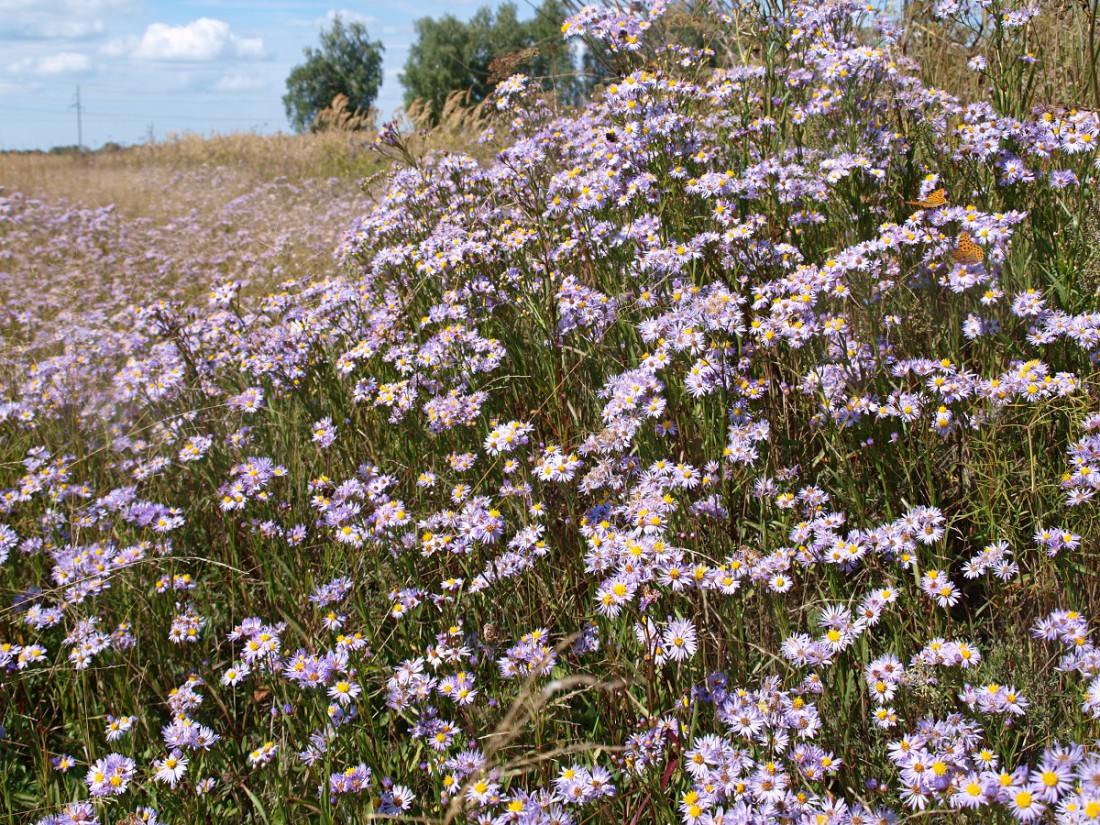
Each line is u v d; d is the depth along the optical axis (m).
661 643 2.31
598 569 2.44
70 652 2.98
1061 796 1.65
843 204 3.78
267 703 2.94
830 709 2.20
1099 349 2.91
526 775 2.29
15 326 6.73
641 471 2.88
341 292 4.85
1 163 20.80
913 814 1.83
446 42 58.28
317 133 17.39
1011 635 2.32
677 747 2.10
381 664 2.81
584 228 4.15
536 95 5.17
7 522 3.80
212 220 10.61
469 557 2.90
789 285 3.19
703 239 3.52
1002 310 3.12
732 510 2.84
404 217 5.09
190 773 2.51
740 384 3.11
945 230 3.31
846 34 4.42
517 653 2.50
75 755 2.80
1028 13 3.85
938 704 2.10
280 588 3.12
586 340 3.61
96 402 4.68
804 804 1.88
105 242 9.64
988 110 3.69
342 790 2.26
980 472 2.65
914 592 2.46
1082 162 3.49
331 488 3.63
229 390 4.77
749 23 4.45
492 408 3.68
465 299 4.13
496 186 4.75
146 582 3.31
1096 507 2.50
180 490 4.01
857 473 2.94
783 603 2.50
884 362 3.02
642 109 4.15
